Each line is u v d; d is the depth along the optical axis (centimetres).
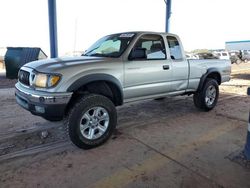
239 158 342
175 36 513
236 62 2883
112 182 280
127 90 418
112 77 386
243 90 915
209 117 540
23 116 523
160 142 396
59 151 359
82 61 379
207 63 570
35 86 349
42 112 339
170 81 490
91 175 295
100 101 367
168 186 274
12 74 1165
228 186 275
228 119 525
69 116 347
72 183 278
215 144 390
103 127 379
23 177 289
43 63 374
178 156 347
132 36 439
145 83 442
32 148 367
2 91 819
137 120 510
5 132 429
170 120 514
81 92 374
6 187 269
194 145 386
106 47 459
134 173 300
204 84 570
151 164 323
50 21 940
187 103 673
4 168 309
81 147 359
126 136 420
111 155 348
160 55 473
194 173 302
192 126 477
